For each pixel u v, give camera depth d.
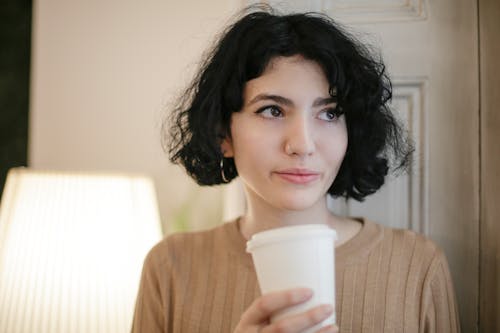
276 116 0.69
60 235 0.93
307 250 0.52
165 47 1.26
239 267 0.79
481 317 0.91
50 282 0.92
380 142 0.78
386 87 0.81
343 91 0.70
